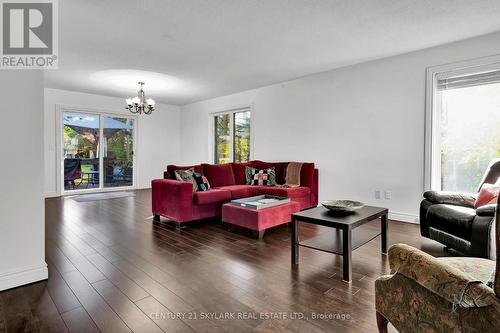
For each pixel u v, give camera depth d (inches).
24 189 79.4
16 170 77.9
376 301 53.4
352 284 80.7
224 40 133.5
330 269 91.4
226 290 77.2
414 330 44.0
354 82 170.7
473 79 132.6
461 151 137.6
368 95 165.0
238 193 167.6
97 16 109.3
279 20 113.5
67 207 194.1
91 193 256.1
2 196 75.8
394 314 48.4
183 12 107.0
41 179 82.4
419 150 147.2
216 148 277.6
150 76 194.9
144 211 182.7
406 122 151.2
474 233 86.8
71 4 100.0
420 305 42.7
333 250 87.6
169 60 161.9
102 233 132.7
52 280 82.6
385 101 158.4
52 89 233.3
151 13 107.6
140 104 214.1
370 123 164.7
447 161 141.9
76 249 110.1
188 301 71.5
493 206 85.0
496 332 32.4
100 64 168.1
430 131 142.6
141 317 64.4
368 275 86.7
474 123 133.6
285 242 120.3
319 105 188.5
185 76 194.5
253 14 108.6
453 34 126.4
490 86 128.7
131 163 285.6
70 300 71.5
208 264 95.5
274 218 129.3
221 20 113.5
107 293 75.2
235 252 107.6
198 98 272.4
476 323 34.5
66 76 194.5
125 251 108.2
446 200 108.7
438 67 139.9
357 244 92.5
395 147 155.4
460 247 93.3
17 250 78.4
